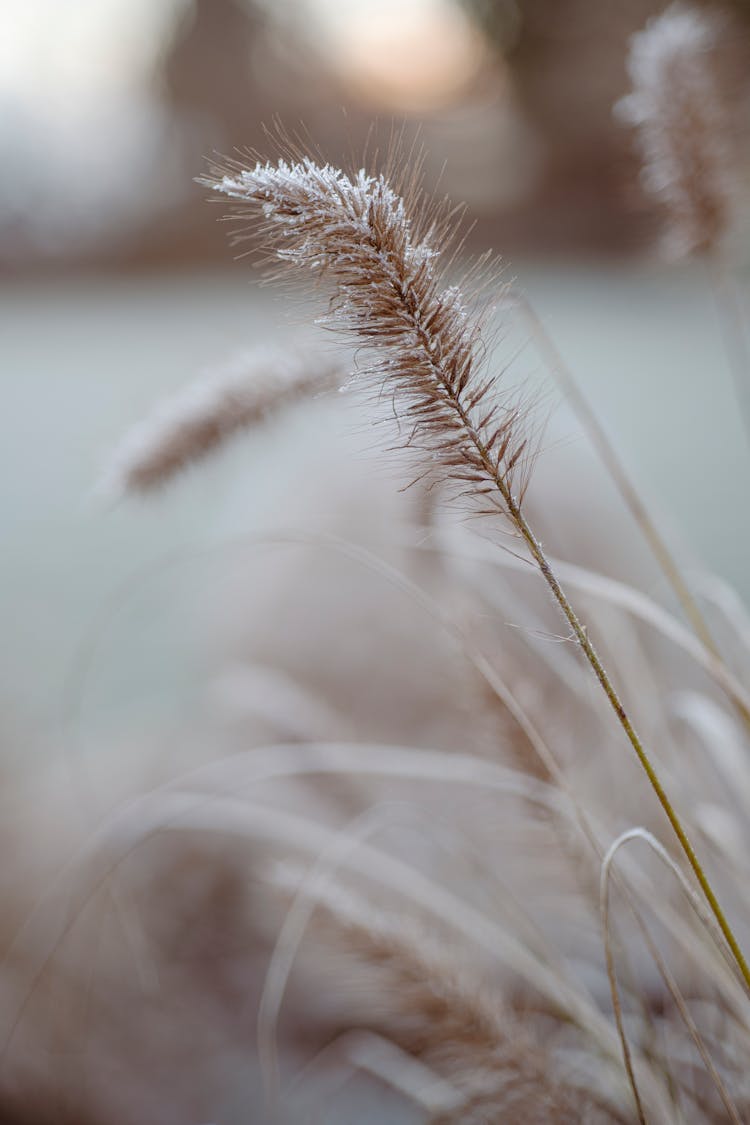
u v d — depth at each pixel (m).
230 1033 0.87
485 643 0.70
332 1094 0.81
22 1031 0.82
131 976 0.88
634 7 4.42
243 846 0.97
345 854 0.69
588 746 0.78
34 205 6.81
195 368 0.74
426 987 0.66
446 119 4.57
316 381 0.67
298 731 0.81
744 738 0.73
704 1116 0.67
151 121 6.66
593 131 4.93
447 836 0.76
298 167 0.57
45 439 3.46
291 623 1.12
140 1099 0.82
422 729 0.97
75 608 2.14
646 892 0.69
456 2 4.84
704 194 0.72
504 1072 0.65
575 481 1.16
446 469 0.57
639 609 0.66
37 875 0.93
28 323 5.83
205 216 6.79
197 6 6.18
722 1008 0.69
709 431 2.78
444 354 0.57
